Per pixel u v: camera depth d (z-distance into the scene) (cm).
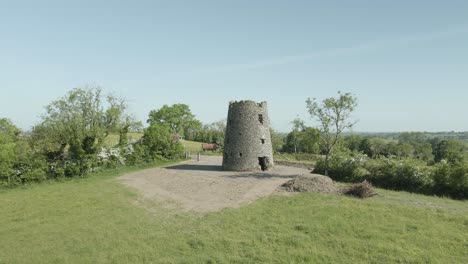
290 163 5156
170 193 2983
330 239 1730
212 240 1734
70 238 1809
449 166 3016
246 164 4384
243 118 4459
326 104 3828
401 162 3334
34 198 2897
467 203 2561
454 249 1605
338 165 3769
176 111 9475
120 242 1733
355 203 2417
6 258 1559
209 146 7869
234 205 2461
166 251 1614
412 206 2330
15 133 5659
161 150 5744
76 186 3469
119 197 2825
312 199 2550
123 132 5381
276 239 1731
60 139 4481
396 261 1487
